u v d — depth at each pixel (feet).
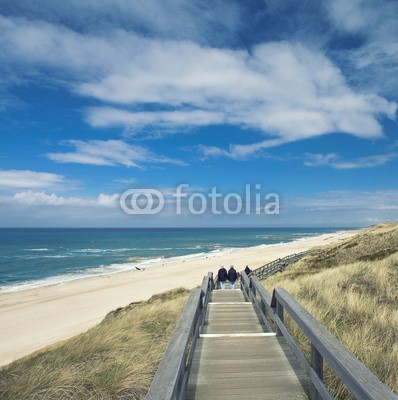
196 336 17.28
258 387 12.65
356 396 7.55
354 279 34.81
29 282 142.10
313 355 11.19
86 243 404.16
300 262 84.28
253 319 24.70
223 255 230.27
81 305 92.94
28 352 56.75
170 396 7.50
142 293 105.70
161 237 567.18
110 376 16.29
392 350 15.57
